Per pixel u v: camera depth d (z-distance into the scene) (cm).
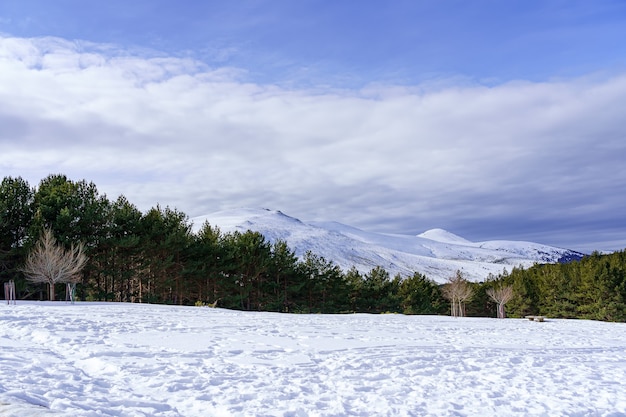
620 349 1855
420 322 2962
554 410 883
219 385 973
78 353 1255
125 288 4803
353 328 2277
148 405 808
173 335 1691
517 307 7169
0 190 4081
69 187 4406
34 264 3453
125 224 4419
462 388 1036
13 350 1224
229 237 5738
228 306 5288
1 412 608
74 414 649
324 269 6259
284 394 917
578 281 6712
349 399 916
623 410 905
